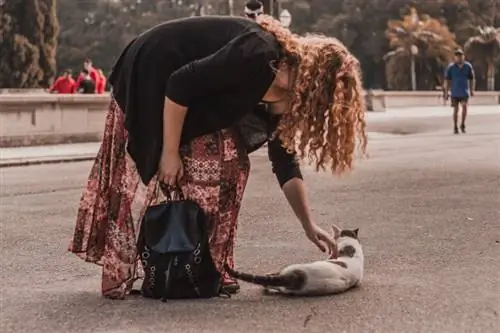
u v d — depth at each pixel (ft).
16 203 29.25
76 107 61.36
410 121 91.56
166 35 13.93
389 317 12.98
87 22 289.74
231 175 14.28
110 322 12.77
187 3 288.30
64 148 56.24
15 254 19.15
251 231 22.13
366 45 264.11
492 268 16.89
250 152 14.66
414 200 28.17
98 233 14.49
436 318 12.92
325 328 12.35
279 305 13.73
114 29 282.36
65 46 281.95
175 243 13.88
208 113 13.85
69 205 28.63
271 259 18.22
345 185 32.96
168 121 13.66
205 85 13.46
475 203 27.14
